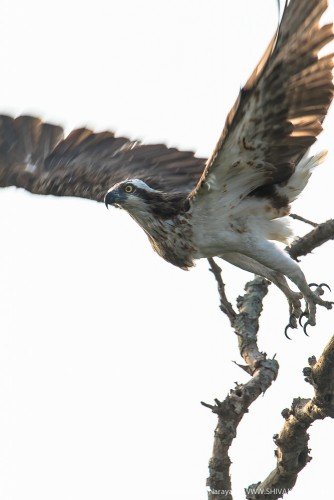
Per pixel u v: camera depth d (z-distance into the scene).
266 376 11.45
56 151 15.70
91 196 15.17
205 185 12.14
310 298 12.56
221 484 11.33
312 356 11.38
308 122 11.50
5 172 15.59
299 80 10.96
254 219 12.64
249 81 10.52
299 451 11.93
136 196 12.89
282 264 12.49
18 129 15.79
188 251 12.91
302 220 12.85
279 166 12.00
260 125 11.30
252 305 12.87
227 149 11.55
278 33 10.24
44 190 15.34
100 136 15.75
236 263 13.23
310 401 11.48
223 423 11.15
